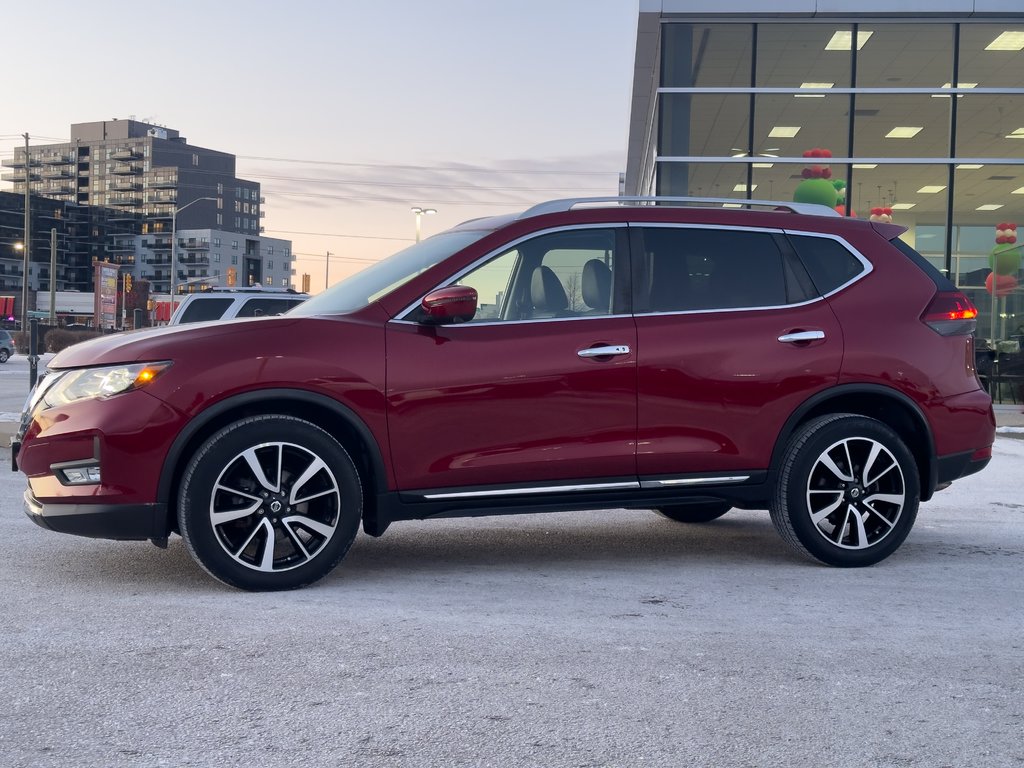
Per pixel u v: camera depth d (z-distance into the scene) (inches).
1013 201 783.1
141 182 7815.0
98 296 2647.6
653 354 196.1
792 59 780.0
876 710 126.6
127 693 128.6
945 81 781.3
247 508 178.5
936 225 784.9
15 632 154.1
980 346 743.7
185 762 108.1
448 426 186.5
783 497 204.7
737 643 153.9
